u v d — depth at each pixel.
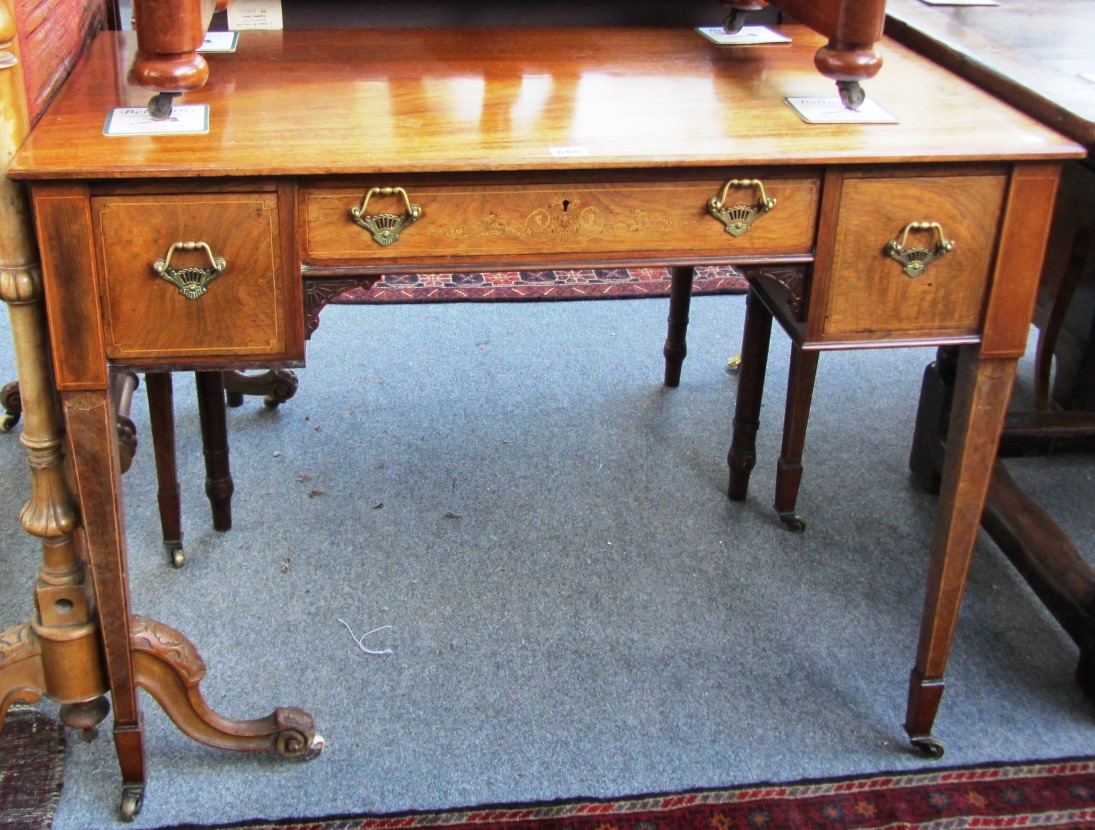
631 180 1.40
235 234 1.34
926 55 1.88
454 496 2.38
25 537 2.20
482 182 1.38
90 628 1.54
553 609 2.07
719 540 2.27
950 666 1.96
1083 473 2.55
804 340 1.52
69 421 1.39
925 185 1.44
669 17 2.08
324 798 1.67
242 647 1.95
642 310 3.21
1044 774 1.75
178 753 1.74
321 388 2.77
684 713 1.84
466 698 1.86
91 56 1.66
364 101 1.54
